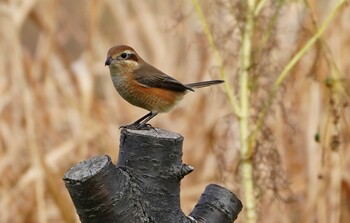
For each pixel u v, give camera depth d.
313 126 11.62
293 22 10.54
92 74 13.05
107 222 5.39
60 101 13.17
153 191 5.65
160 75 8.58
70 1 14.75
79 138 12.59
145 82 8.53
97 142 12.84
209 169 12.22
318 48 10.01
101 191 5.27
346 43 11.99
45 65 13.39
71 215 11.29
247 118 9.05
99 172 5.27
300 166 11.85
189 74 13.19
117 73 8.66
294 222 11.41
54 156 12.45
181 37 13.97
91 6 13.29
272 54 9.53
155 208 5.66
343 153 11.74
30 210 11.73
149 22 14.42
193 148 12.51
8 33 12.72
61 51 13.84
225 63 9.57
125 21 14.48
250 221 9.08
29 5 12.95
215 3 9.43
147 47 14.43
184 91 8.66
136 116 13.47
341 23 11.99
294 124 10.54
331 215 11.07
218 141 11.53
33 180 11.61
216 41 9.49
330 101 9.85
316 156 11.41
